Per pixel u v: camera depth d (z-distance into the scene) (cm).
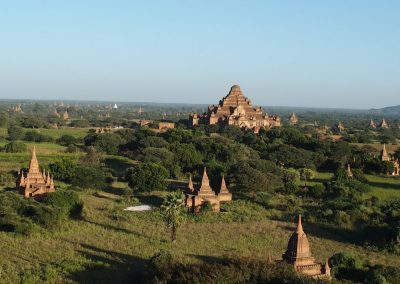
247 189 13588
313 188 13300
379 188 15100
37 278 6869
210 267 6216
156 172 13088
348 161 18550
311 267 7044
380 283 6812
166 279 6247
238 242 9162
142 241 8950
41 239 8769
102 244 8694
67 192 10481
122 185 14588
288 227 10419
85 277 7119
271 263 6406
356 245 9438
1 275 6900
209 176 15250
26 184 12031
